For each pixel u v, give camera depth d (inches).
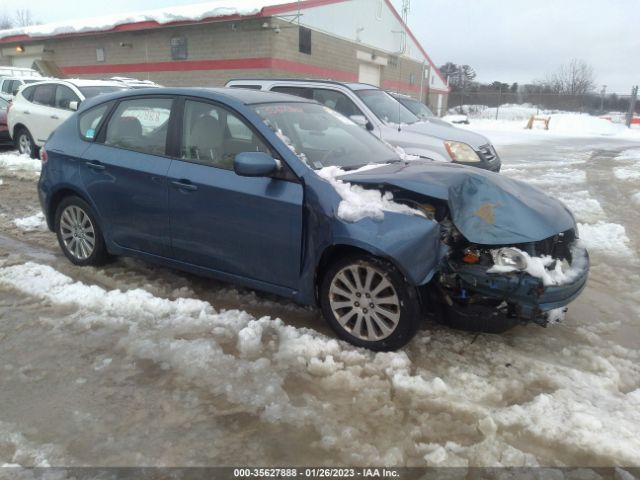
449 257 134.8
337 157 163.2
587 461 103.0
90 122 191.6
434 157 302.7
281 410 116.2
